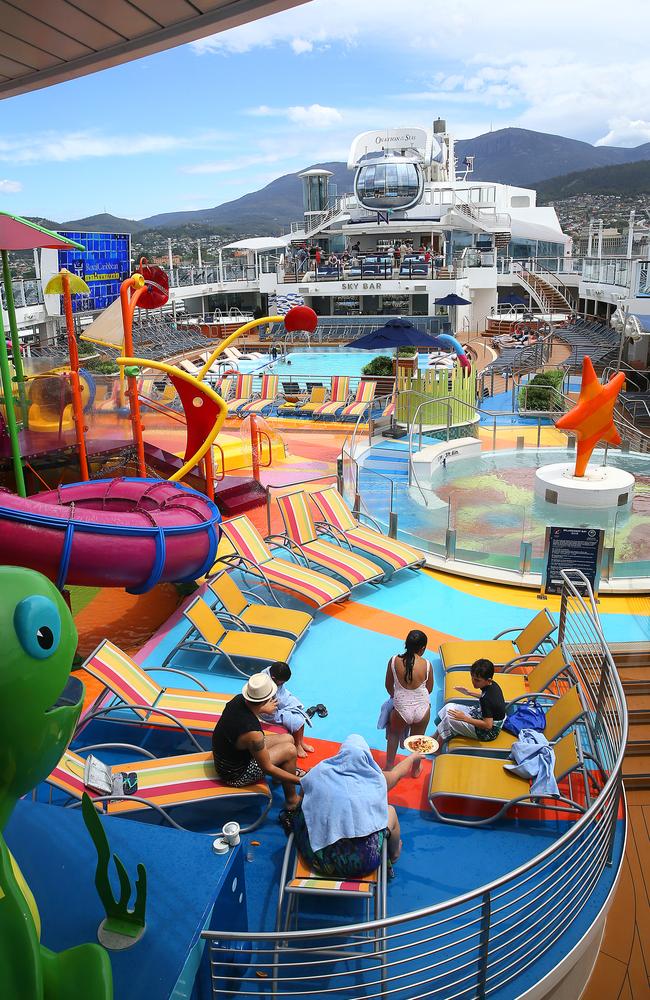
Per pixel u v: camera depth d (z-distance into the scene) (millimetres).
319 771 5035
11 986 2990
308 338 44000
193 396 10195
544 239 60469
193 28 5410
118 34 5562
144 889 3826
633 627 9109
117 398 11414
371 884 4801
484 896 4238
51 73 6348
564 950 4867
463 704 6875
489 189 63094
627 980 5672
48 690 2943
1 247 8234
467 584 10570
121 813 5664
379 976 4656
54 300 37125
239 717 5449
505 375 28156
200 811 5957
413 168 51375
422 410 18156
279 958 4750
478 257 51438
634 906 6227
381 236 54594
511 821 5938
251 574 9820
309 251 51062
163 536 7859
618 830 6047
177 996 3605
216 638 7980
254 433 13648
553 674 6957
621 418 18938
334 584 9602
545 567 10023
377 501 13453
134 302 10836
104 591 10508
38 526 7266
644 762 7531
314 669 8195
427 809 6090
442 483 15047
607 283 34844
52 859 4430
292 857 5477
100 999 3102
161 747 6785
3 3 4883
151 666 8203
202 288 54438
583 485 13398
